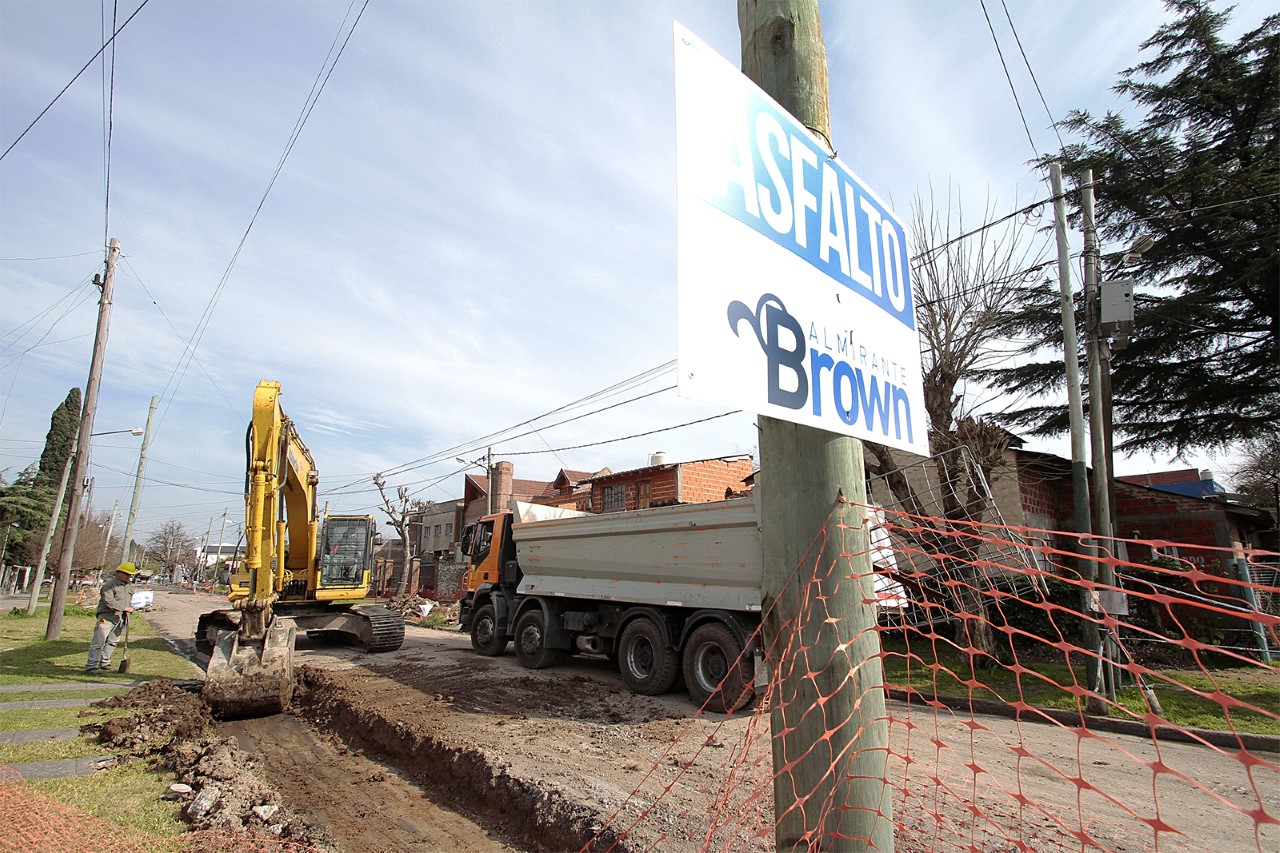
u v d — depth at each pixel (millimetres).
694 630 8891
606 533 10273
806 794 1810
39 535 47375
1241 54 14070
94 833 4453
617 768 5734
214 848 4383
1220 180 13234
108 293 17125
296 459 13234
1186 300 13461
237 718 8266
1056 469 14727
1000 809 4785
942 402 10797
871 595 1960
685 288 1641
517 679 10156
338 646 14914
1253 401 14125
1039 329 14805
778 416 1836
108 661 11070
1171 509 14094
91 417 16406
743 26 2338
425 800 5598
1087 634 8188
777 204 1997
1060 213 9156
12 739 6906
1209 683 8484
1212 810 5000
